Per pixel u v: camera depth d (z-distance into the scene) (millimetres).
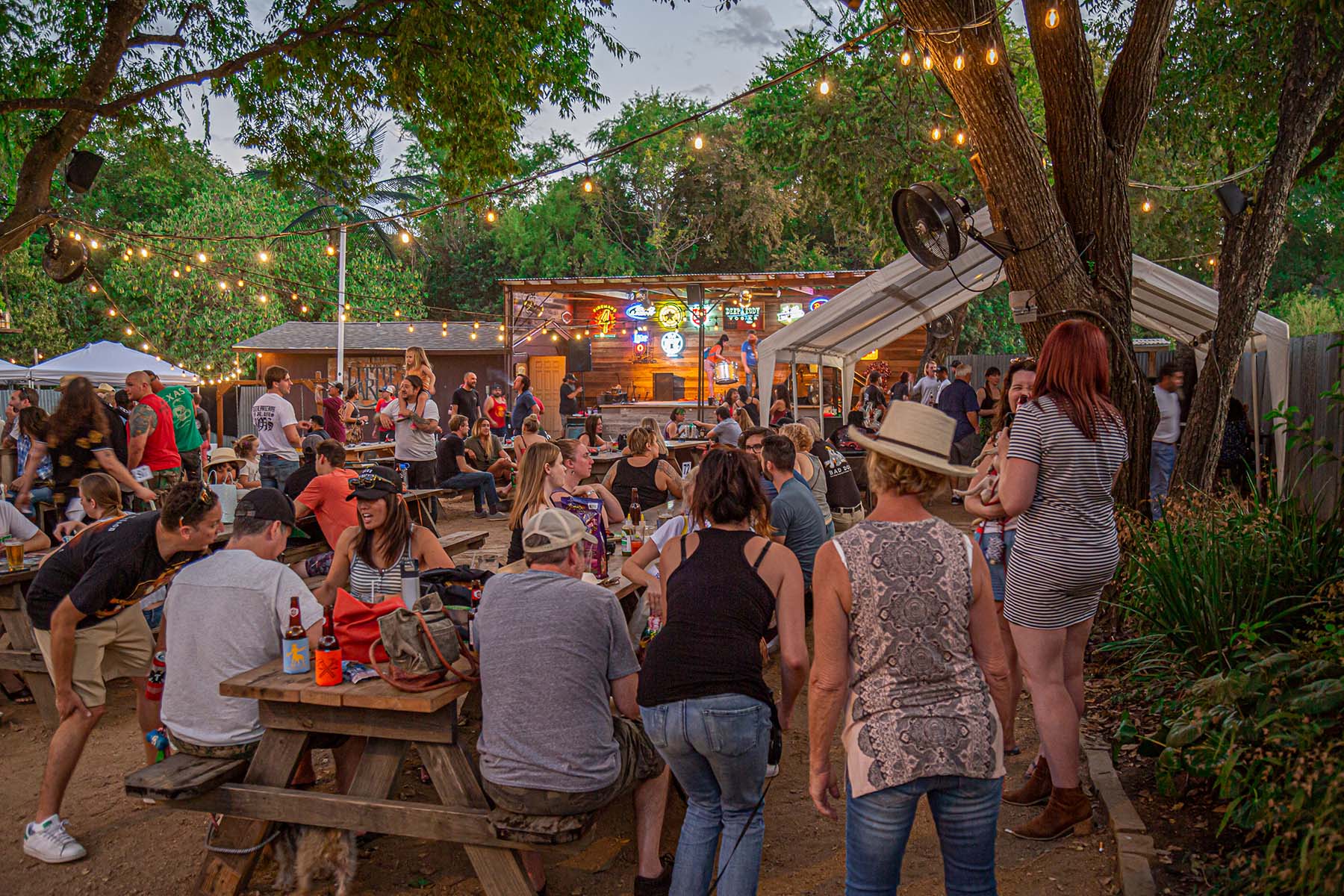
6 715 5418
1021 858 3434
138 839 3951
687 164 34562
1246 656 3844
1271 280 32281
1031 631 3418
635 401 21781
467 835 3125
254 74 11031
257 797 3340
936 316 12492
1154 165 16438
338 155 11586
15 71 10289
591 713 3041
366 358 25438
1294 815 2650
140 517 3771
